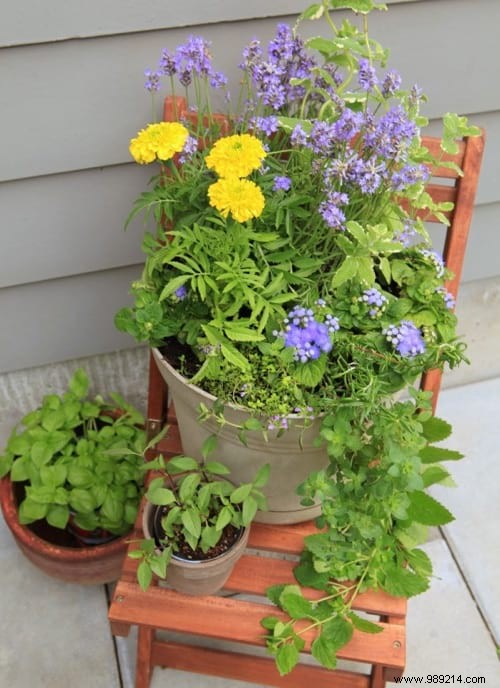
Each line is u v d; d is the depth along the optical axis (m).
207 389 1.15
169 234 1.24
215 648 1.53
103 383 1.79
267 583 1.31
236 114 1.34
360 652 1.26
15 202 1.41
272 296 1.15
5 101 1.28
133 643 1.55
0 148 1.33
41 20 1.20
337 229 1.19
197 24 1.29
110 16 1.23
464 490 1.84
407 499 1.20
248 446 1.18
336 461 1.16
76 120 1.34
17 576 1.65
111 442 1.57
